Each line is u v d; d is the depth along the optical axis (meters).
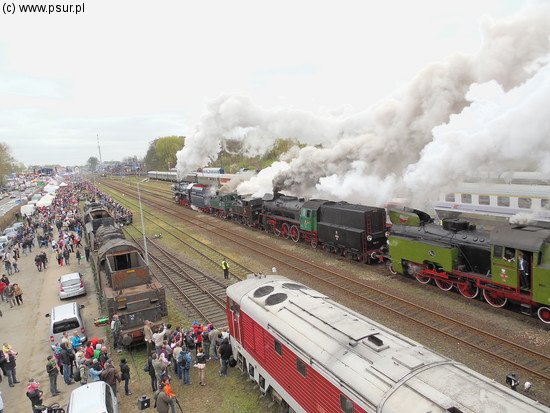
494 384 7.59
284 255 29.36
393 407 7.46
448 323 16.83
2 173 108.75
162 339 15.26
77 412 11.27
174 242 36.88
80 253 34.25
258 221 40.22
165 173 102.62
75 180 190.12
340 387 8.85
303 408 10.62
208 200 50.53
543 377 12.58
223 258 29.77
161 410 11.96
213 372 15.05
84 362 14.83
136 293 17.59
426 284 21.42
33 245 40.69
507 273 16.77
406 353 8.75
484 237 18.45
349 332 9.98
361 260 26.41
